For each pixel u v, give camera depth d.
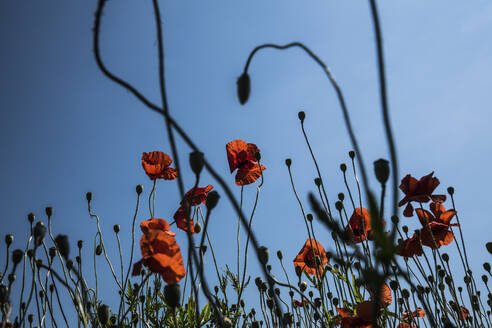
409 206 3.89
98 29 1.13
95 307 3.24
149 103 1.17
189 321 3.72
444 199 3.83
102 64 1.15
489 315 4.16
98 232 3.75
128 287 3.88
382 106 0.88
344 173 3.87
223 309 3.78
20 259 2.29
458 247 3.75
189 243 1.38
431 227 3.76
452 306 3.80
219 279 3.87
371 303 2.93
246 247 3.46
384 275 1.02
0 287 2.17
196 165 1.50
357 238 3.30
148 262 2.19
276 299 1.62
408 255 3.48
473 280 3.76
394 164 0.87
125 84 1.15
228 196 1.08
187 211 1.30
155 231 2.24
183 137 1.15
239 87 1.48
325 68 1.11
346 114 1.02
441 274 3.61
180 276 2.17
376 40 0.90
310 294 4.13
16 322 2.85
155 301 3.62
